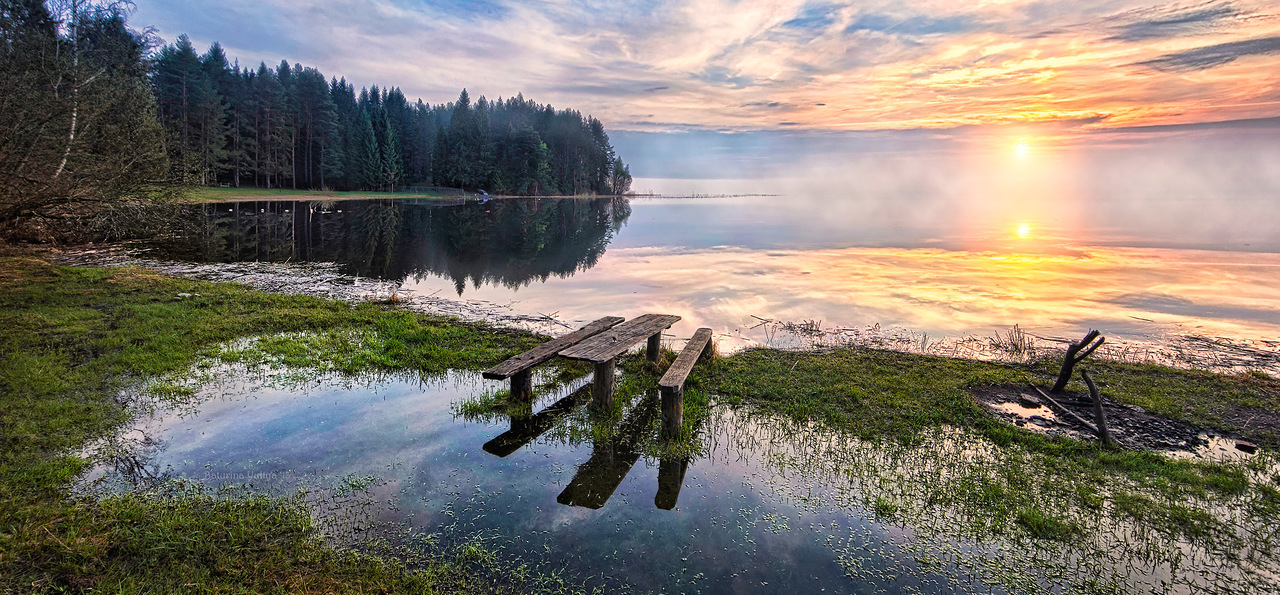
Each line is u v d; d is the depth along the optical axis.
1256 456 5.72
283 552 3.95
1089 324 11.27
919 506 4.75
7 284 11.38
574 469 5.26
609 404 6.48
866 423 6.34
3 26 11.97
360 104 92.81
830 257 21.00
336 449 5.46
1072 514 4.65
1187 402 6.98
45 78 12.44
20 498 4.33
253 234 25.52
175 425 5.83
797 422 6.39
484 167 81.25
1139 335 10.50
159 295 11.27
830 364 8.30
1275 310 12.42
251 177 60.97
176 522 4.14
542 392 7.16
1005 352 9.29
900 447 5.80
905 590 3.82
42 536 3.88
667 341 9.78
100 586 3.52
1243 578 3.97
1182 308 12.60
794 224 37.28
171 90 47.19
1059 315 12.00
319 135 64.12
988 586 3.87
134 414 5.98
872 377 7.73
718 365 8.21
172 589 3.55
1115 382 7.66
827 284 15.55
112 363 7.36
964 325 11.19
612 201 87.12
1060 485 5.06
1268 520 4.62
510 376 6.47
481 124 82.94
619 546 4.16
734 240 27.44
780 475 5.24
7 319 8.95
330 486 4.80
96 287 11.68
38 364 7.07
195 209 35.06
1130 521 4.57
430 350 8.66
